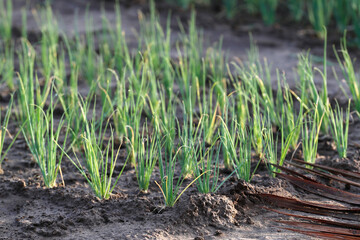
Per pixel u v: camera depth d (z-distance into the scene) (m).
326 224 3.44
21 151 4.81
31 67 4.79
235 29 8.70
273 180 4.14
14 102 5.92
